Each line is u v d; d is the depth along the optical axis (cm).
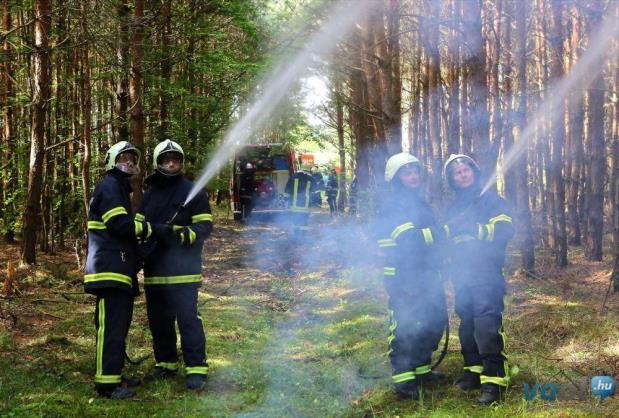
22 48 963
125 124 984
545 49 1132
